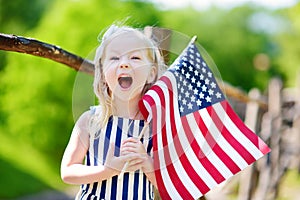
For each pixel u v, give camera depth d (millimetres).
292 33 19031
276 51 19141
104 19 12852
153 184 2238
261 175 8547
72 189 11711
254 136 2395
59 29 12930
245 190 8141
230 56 17625
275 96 9000
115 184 2230
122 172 2193
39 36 13141
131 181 2236
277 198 9164
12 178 11328
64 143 13203
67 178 2213
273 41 19203
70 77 13133
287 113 9672
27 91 13070
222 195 7707
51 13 13859
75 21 12883
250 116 8422
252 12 18578
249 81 17703
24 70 13047
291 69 18672
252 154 2377
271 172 8750
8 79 13070
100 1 12945
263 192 8477
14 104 13117
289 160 9422
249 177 8164
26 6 16984
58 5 13766
